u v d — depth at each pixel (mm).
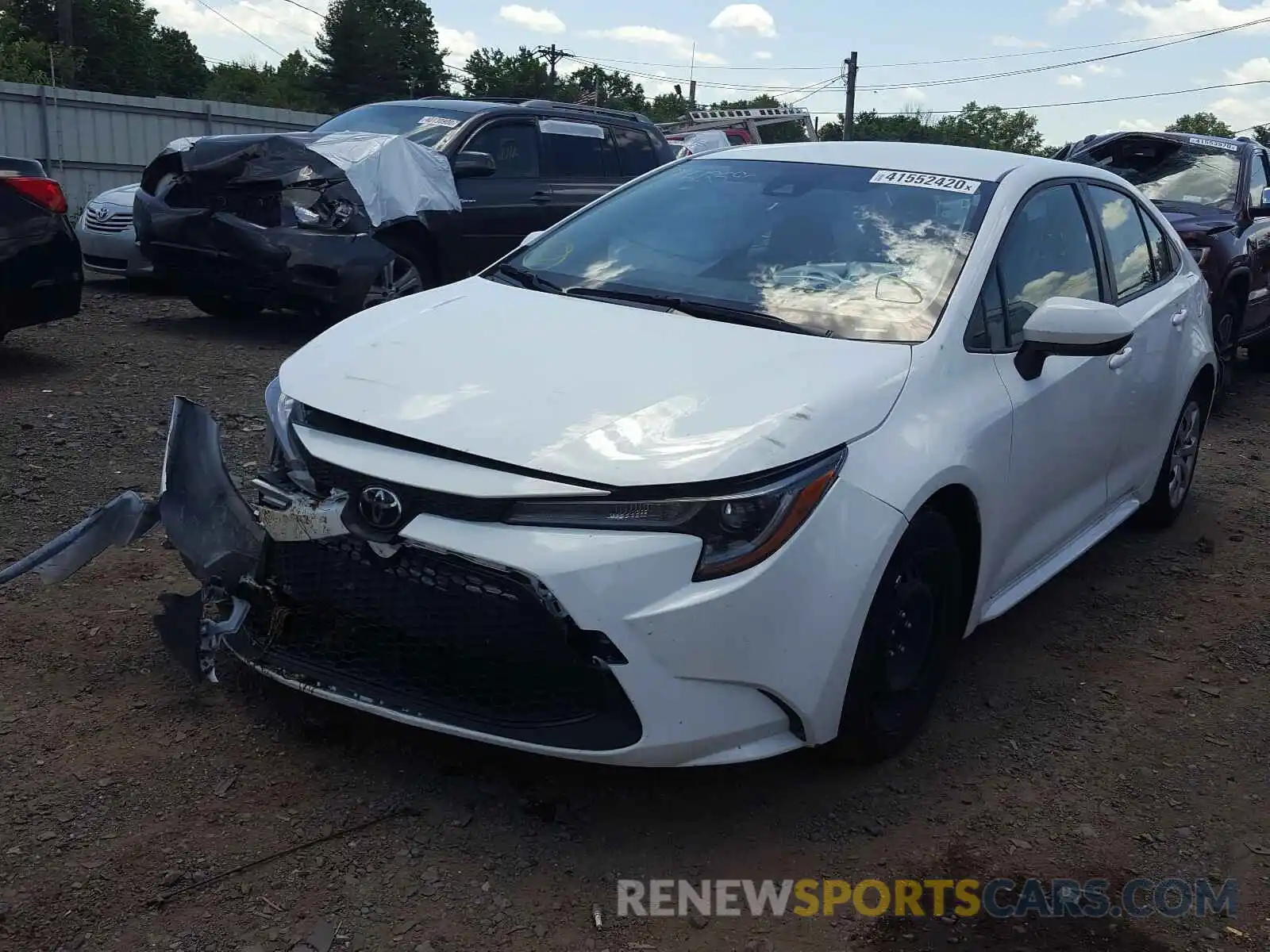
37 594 4086
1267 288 9023
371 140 8289
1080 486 4348
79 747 3201
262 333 8875
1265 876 3045
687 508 2758
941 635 3484
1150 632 4574
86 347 7945
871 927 2752
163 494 3318
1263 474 6930
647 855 2953
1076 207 4613
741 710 2873
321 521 2963
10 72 38562
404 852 2879
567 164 9727
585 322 3525
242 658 3246
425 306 3773
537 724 2846
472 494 2775
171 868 2758
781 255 3910
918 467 3119
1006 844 3113
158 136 20781
